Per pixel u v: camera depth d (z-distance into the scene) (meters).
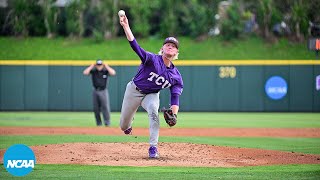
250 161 35.72
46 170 31.09
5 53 114.38
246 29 121.38
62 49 115.88
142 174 29.88
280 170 31.75
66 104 98.06
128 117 35.75
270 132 60.28
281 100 98.00
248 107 98.12
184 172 30.66
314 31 115.81
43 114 90.75
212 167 32.81
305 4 116.50
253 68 97.81
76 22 120.25
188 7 120.56
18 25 119.62
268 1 117.75
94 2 122.12
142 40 118.25
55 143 46.12
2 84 98.50
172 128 64.31
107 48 116.06
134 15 118.69
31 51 115.31
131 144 42.19
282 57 112.50
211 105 98.00
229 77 97.88
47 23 120.25
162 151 39.06
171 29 118.00
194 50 114.75
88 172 30.50
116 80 96.62
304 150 43.47
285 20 119.00
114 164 33.44
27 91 98.44
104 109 66.56
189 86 97.94
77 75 97.69
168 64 33.94
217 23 120.00
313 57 111.56
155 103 35.16
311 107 98.00
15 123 71.00
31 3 120.00
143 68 34.03
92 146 40.88
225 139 52.12
